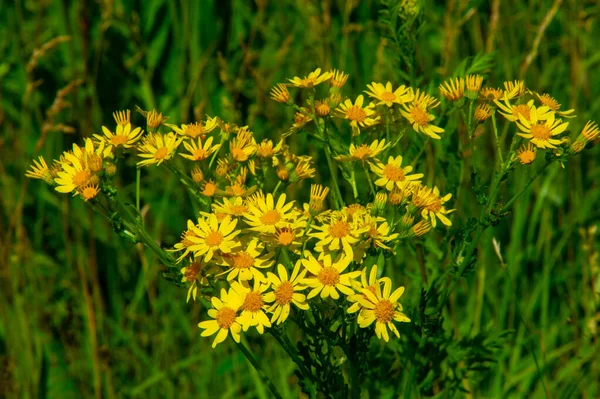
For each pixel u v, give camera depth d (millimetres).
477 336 732
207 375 848
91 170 637
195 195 654
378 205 640
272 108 898
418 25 724
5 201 907
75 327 867
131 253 943
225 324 617
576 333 831
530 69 929
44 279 906
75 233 949
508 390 833
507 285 829
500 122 869
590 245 837
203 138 662
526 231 928
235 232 619
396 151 753
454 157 732
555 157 646
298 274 632
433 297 718
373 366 730
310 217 630
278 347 841
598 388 814
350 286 627
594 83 999
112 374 860
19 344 851
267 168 666
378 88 674
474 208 850
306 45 969
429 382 727
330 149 697
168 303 897
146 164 647
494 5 853
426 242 722
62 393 853
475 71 728
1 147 934
